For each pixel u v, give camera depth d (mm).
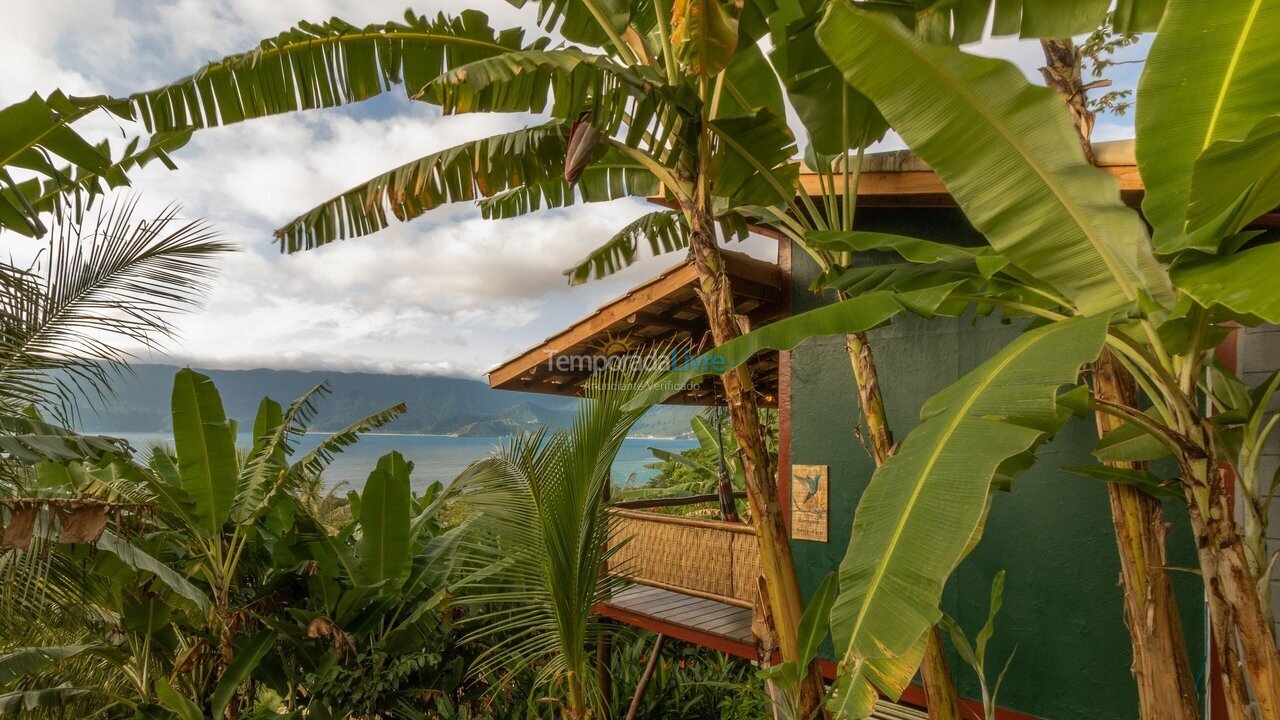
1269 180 1838
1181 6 1936
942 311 3658
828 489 5398
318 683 6332
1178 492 3012
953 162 2498
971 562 4770
